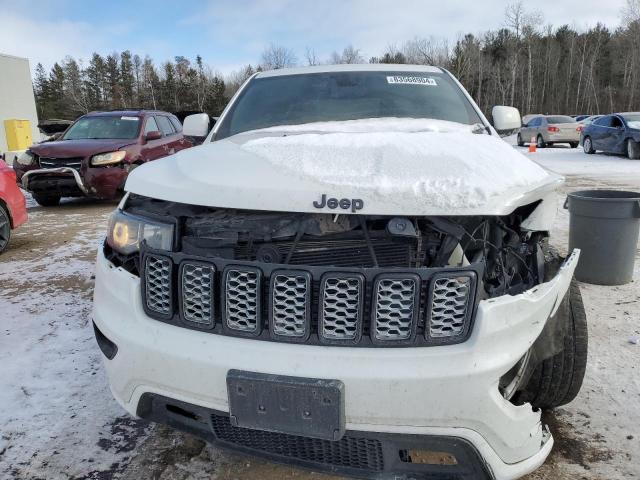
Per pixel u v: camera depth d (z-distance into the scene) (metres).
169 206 2.00
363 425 1.59
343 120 3.06
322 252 1.82
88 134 9.54
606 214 4.19
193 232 1.93
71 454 2.27
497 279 1.89
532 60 71.50
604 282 4.32
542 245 2.07
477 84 69.88
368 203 1.66
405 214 1.65
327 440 1.69
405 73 3.50
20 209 6.00
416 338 1.59
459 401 1.56
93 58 74.81
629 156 15.98
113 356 1.92
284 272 1.60
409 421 1.58
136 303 1.86
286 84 3.49
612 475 2.10
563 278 1.87
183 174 1.99
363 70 3.54
